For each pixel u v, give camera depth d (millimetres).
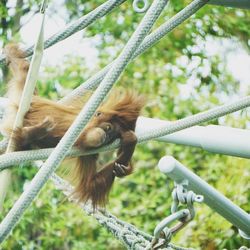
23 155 7785
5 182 7727
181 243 14367
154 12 7262
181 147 16641
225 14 17766
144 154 16797
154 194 16344
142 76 17297
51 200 16484
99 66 17297
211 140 8672
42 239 16547
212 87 17594
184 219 8148
